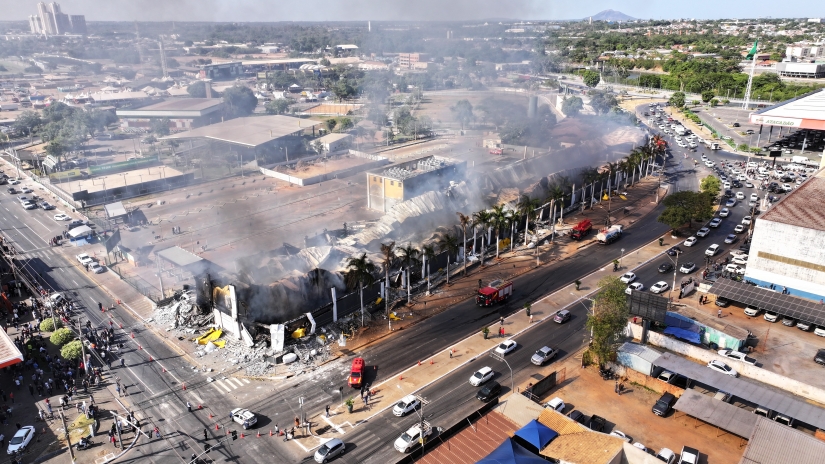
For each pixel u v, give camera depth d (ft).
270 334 283.79
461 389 247.09
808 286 312.91
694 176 583.17
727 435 218.79
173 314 312.71
